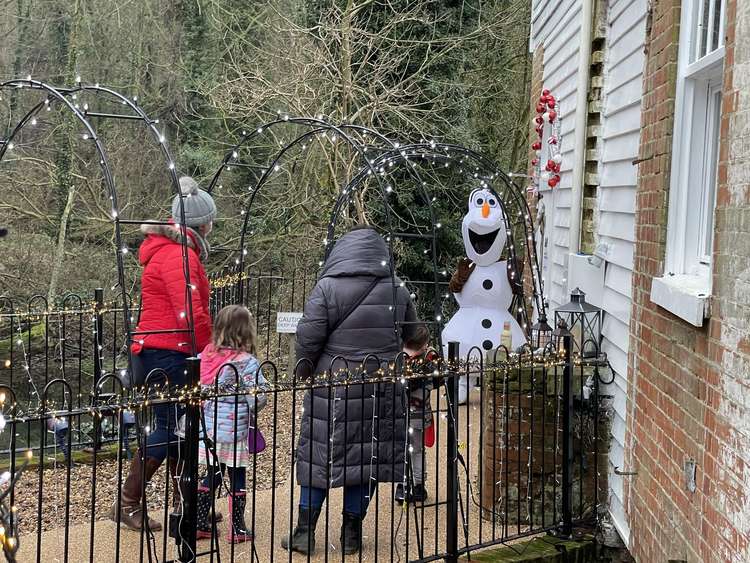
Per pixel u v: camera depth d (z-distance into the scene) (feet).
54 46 45.62
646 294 13.03
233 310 13.89
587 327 16.93
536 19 29.27
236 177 43.47
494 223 23.50
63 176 40.93
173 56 46.68
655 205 12.69
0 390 9.46
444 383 14.94
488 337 23.88
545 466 15.57
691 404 10.50
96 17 44.83
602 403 15.65
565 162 21.79
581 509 15.35
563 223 21.72
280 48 37.50
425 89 38.47
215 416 11.53
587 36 18.21
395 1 38.37
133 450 20.20
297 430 23.86
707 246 11.88
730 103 9.39
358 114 33.37
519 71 45.11
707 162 11.81
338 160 34.58
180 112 46.60
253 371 13.71
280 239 38.04
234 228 41.47
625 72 15.84
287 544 13.76
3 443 25.89
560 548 14.23
